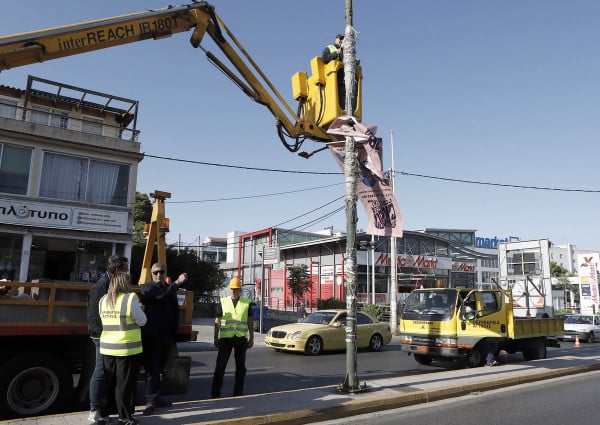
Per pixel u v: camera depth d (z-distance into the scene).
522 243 26.81
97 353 5.35
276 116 8.77
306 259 53.78
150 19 8.03
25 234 19.41
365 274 47.81
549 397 8.66
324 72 8.93
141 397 7.75
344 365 12.71
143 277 7.78
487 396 8.65
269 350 16.25
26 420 5.34
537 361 13.00
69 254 20.84
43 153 20.44
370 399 7.32
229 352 7.46
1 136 19.55
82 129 25.56
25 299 6.32
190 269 33.25
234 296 7.60
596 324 24.16
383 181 8.31
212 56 8.48
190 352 15.34
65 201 20.45
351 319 7.99
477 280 57.59
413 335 12.66
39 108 24.70
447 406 7.76
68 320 6.33
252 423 5.95
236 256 73.06
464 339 11.77
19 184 19.84
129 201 22.00
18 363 5.87
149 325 6.12
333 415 6.72
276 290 56.38
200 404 6.66
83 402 6.33
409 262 50.69
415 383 8.91
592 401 8.37
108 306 5.25
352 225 8.12
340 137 8.98
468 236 69.50
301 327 15.26
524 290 25.91
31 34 7.19
